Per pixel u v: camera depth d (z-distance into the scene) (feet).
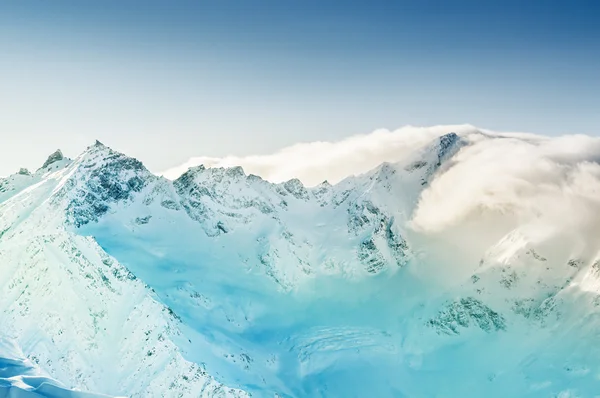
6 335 603.67
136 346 620.49
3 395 450.71
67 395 469.16
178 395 589.32
